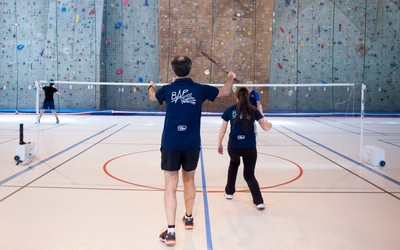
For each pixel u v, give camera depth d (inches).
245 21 625.0
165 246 117.0
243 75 630.5
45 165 225.3
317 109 659.4
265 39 626.2
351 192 175.5
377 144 317.7
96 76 633.6
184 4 623.8
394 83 656.4
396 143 323.6
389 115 599.2
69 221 136.6
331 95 658.8
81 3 629.9
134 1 651.5
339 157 259.3
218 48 627.8
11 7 655.1
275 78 656.4
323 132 399.2
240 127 153.9
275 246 117.3
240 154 154.3
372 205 156.9
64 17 631.2
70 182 188.9
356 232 128.5
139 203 157.8
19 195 165.9
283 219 140.7
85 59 632.4
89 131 389.4
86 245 117.0
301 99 658.2
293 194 172.2
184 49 628.1
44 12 653.3
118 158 250.1
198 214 146.1
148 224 135.0
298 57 653.3
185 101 121.5
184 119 121.0
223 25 625.3
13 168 215.8
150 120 515.5
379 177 203.5
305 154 270.2
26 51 658.2
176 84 124.3
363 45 650.8
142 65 660.7
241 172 215.8
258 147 300.2
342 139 347.3
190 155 122.3
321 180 197.2
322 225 134.8
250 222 137.6
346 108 660.7
